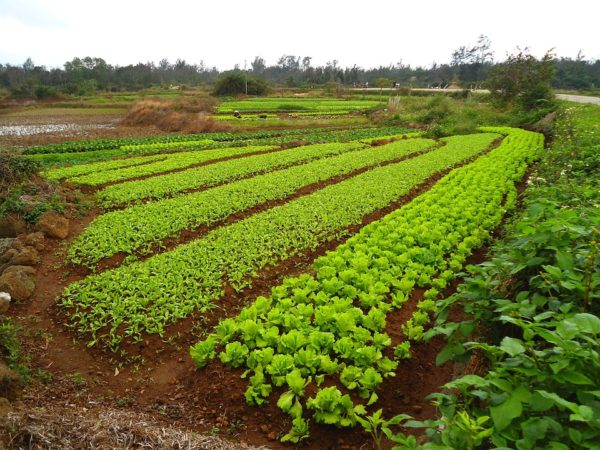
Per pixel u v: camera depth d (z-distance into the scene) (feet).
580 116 83.30
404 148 80.18
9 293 27.43
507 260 17.02
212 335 21.57
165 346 22.95
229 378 19.16
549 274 14.51
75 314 25.29
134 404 19.20
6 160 46.65
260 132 112.37
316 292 25.73
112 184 54.70
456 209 37.76
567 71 282.77
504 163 59.77
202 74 407.23
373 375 17.81
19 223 37.93
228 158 74.23
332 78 349.00
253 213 44.19
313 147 81.20
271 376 18.58
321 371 18.71
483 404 13.66
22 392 18.98
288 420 16.99
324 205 43.62
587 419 7.66
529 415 10.00
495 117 127.13
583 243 15.87
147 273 29.19
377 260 27.71
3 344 21.39
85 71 317.01
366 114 158.92
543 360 10.38
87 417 16.60
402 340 21.65
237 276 29.01
